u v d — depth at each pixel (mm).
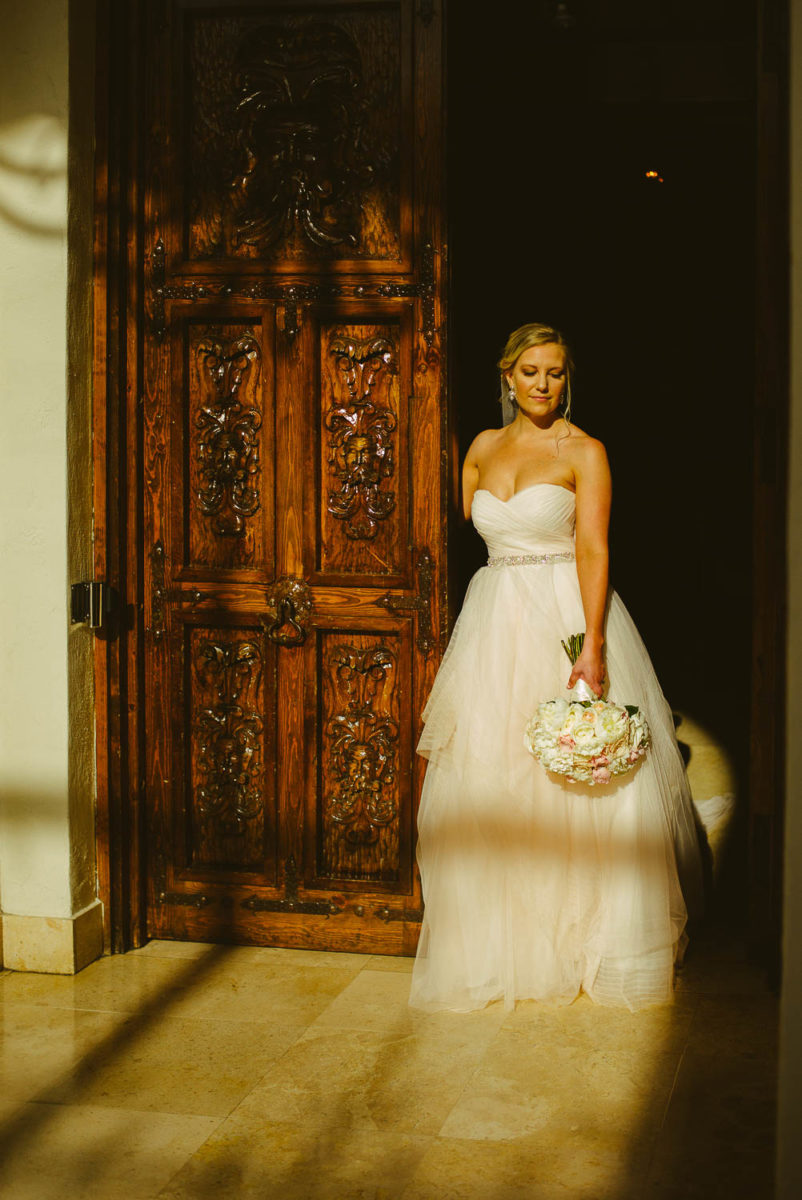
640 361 10469
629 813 3457
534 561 3588
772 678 3594
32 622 3641
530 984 3459
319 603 3777
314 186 3725
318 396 3762
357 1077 2994
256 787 3883
